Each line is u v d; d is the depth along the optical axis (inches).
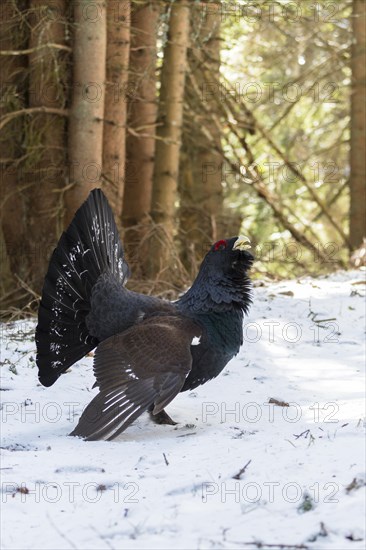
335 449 248.1
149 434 275.4
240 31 753.0
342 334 397.1
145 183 625.6
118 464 244.5
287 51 789.9
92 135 530.9
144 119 615.5
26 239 549.6
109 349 264.2
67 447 258.4
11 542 196.1
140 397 252.4
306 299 451.2
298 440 259.4
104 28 526.9
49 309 286.7
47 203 543.2
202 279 278.2
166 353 257.4
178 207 721.0
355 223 738.8
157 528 200.1
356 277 522.0
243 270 277.1
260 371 345.4
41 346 286.8
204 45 655.1
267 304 442.3
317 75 804.6
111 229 290.4
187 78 711.1
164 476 233.0
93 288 283.6
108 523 204.2
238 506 211.6
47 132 540.7
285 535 195.6
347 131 938.1
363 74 734.5
